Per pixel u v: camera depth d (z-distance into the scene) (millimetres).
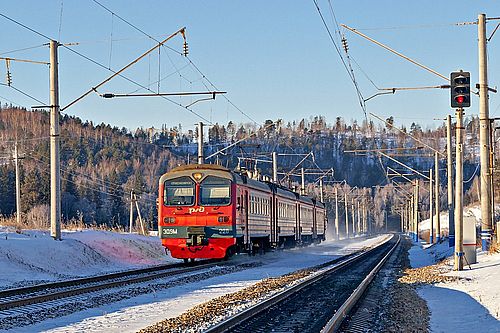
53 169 26000
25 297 16250
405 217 149875
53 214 26203
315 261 33719
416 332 12078
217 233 27781
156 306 15375
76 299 15984
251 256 33406
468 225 26422
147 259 31578
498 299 15594
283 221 40562
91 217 100125
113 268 27250
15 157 52531
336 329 12023
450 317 14086
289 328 12477
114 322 12930
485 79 27578
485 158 29266
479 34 26875
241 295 17156
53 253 24453
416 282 21984
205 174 28172
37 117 168000
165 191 28406
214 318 13398
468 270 24594
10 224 33125
